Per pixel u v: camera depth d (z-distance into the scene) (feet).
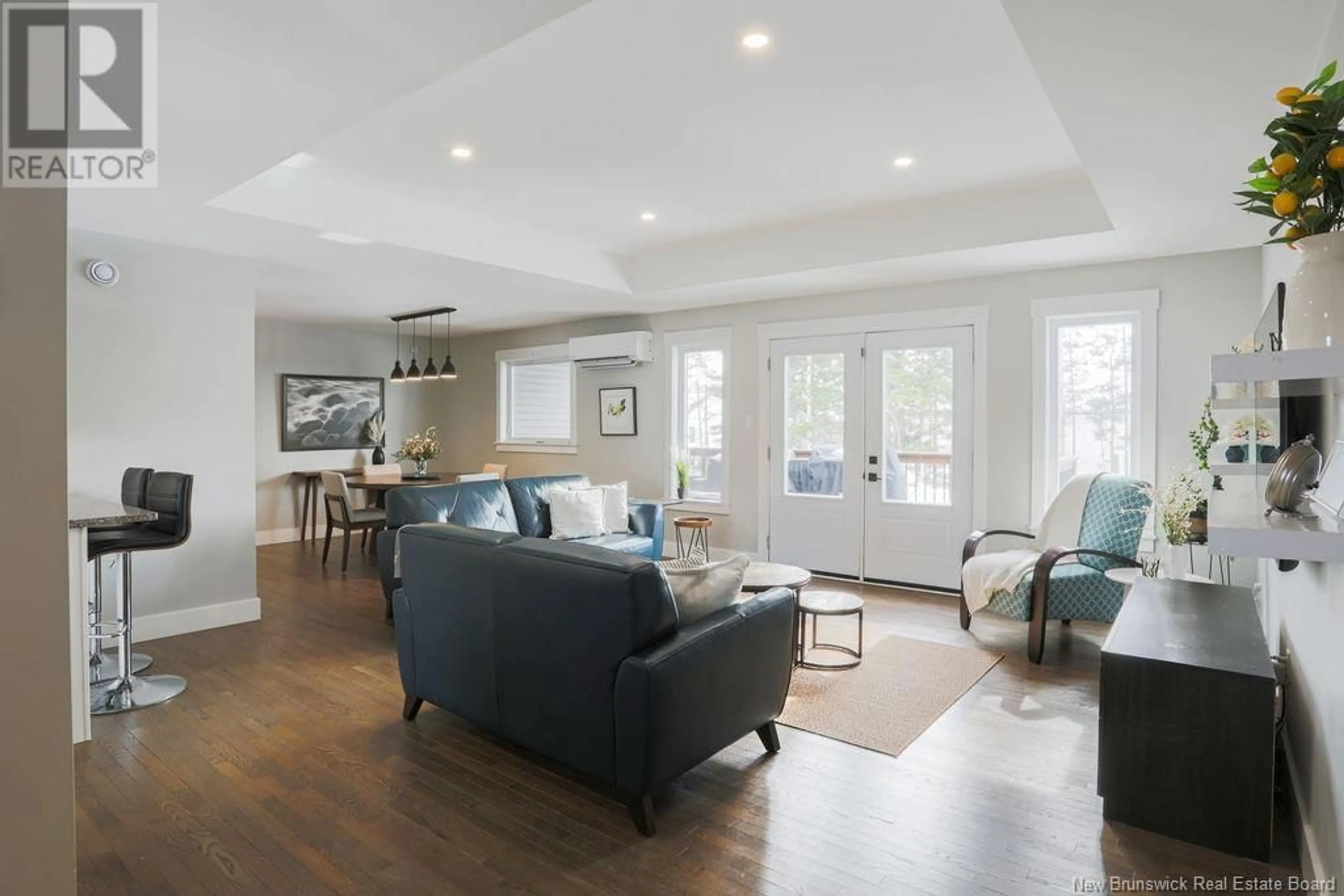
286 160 9.22
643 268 19.30
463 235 15.17
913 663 12.69
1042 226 13.47
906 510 18.17
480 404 28.89
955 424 17.40
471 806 7.95
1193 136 8.39
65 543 3.91
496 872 6.80
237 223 12.20
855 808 7.97
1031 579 12.92
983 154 11.71
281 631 14.49
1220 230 12.55
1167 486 14.75
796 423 19.98
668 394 22.49
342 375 27.09
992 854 7.13
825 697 11.13
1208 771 7.24
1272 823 7.04
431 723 10.14
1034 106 9.98
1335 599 5.76
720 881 6.67
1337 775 5.65
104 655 12.82
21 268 3.76
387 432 28.58
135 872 6.75
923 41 8.26
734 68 8.89
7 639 3.74
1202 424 12.92
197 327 14.30
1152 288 14.87
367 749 9.33
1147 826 7.52
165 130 8.25
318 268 15.93
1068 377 16.12
